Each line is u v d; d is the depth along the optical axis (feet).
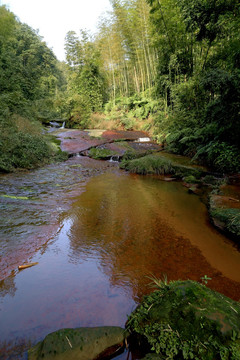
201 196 15.47
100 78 65.57
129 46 60.75
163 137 37.78
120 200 14.83
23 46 105.19
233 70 20.66
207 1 20.43
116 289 6.48
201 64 30.68
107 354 4.48
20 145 24.47
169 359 4.07
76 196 15.66
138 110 54.75
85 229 10.55
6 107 31.40
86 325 5.20
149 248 8.89
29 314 5.52
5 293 6.24
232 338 3.98
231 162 18.88
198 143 24.97
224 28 22.18
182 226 10.98
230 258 8.31
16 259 7.90
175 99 36.17
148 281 6.86
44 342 4.46
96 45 67.82
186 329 4.36
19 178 19.75
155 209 13.23
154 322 4.76
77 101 59.00
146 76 64.44
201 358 3.91
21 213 12.00
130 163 24.95
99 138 38.81
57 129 47.11
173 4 31.40
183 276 7.14
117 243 9.27
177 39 34.81
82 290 6.42
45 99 65.77
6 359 4.35
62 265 7.67
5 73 44.21
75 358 4.28
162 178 21.24
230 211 11.10
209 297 4.83
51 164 26.37
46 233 9.96
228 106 18.20
